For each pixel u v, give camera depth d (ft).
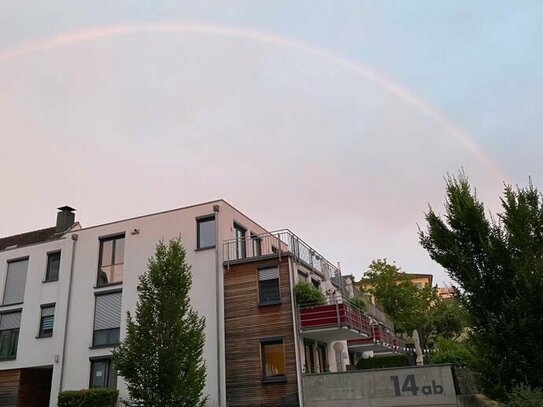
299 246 74.02
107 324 76.79
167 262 57.47
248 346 65.87
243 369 65.10
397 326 120.16
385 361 88.94
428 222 51.78
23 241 101.30
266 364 64.85
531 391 41.16
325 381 56.44
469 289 47.85
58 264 85.51
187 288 57.77
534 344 43.37
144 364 52.47
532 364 43.32
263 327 65.98
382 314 99.04
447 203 51.31
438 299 126.52
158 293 55.83
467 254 49.08
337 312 63.46
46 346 79.46
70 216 97.81
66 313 79.56
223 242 73.72
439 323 122.72
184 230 76.23
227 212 77.25
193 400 52.19
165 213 78.89
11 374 77.92
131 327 54.49
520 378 43.34
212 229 74.84
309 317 64.54
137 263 77.82
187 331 55.31
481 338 45.93
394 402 52.85
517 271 45.27
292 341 63.77
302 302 66.03
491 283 47.44
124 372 52.60
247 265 70.08
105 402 68.13
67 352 77.30
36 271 85.92
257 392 63.36
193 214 76.74
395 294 122.62
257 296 67.77
